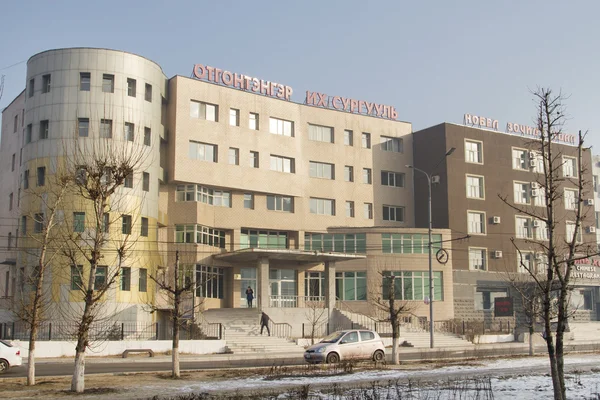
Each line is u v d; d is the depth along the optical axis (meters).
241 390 18.72
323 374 23.73
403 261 58.19
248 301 51.81
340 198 61.56
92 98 47.00
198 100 54.00
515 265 65.25
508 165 67.81
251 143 56.59
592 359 30.70
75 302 42.53
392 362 29.31
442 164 63.84
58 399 17.34
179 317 24.47
